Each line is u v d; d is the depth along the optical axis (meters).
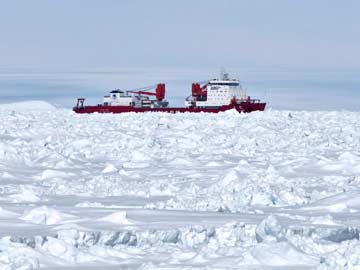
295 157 57.78
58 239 22.53
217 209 31.00
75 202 33.88
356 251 20.05
